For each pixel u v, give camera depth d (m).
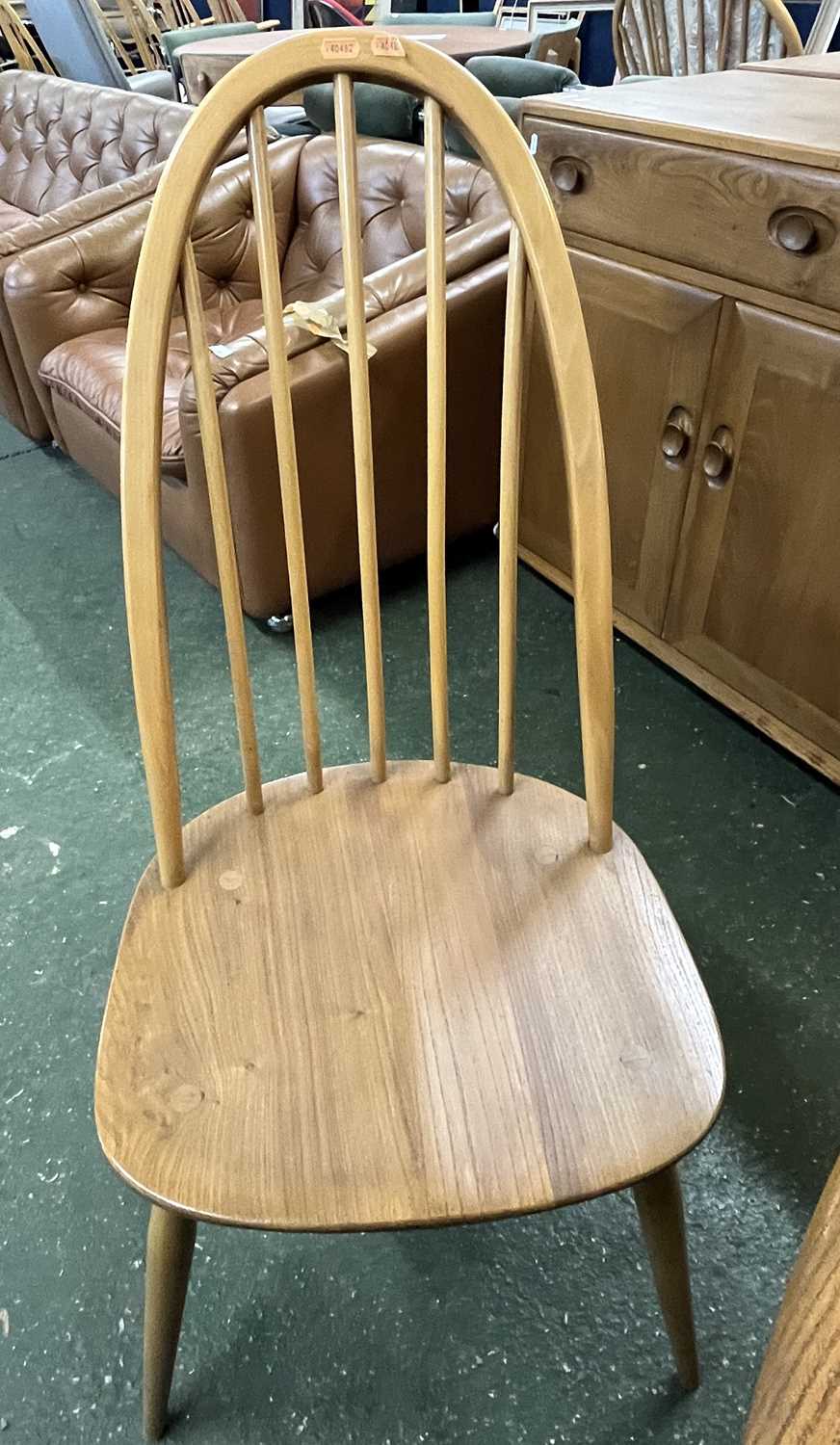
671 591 1.39
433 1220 0.53
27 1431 0.80
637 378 1.28
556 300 0.64
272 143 2.12
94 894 1.23
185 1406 0.81
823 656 1.20
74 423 1.97
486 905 0.70
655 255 1.17
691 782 1.36
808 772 1.38
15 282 1.93
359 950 0.67
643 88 1.30
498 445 1.73
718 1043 0.61
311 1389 0.82
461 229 1.61
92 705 1.54
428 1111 0.58
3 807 1.36
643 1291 0.87
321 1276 0.89
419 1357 0.84
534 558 1.67
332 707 1.51
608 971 0.65
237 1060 0.61
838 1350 0.36
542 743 1.43
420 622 1.68
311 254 2.04
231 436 1.40
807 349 1.04
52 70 4.03
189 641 1.67
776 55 2.01
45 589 1.82
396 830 0.77
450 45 2.81
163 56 4.49
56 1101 1.02
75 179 2.70
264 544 1.52
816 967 1.12
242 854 0.75
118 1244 0.92
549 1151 0.55
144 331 0.61
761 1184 0.94
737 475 1.20
